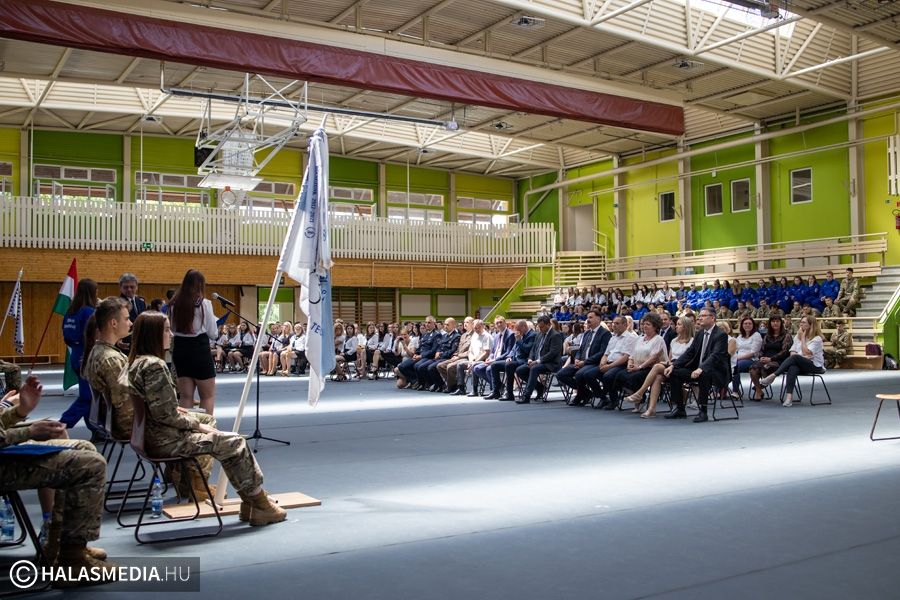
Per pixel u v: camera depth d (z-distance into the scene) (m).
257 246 25.16
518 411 11.75
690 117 27.25
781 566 3.92
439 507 5.35
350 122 26.41
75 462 3.80
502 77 19.16
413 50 17.92
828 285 21.61
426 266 28.39
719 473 6.48
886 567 3.89
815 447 7.82
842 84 22.67
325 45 16.86
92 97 23.20
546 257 29.72
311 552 4.28
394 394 15.19
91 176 26.27
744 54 20.17
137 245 23.55
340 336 20.44
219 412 11.91
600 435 8.96
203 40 15.54
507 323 14.85
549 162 31.55
